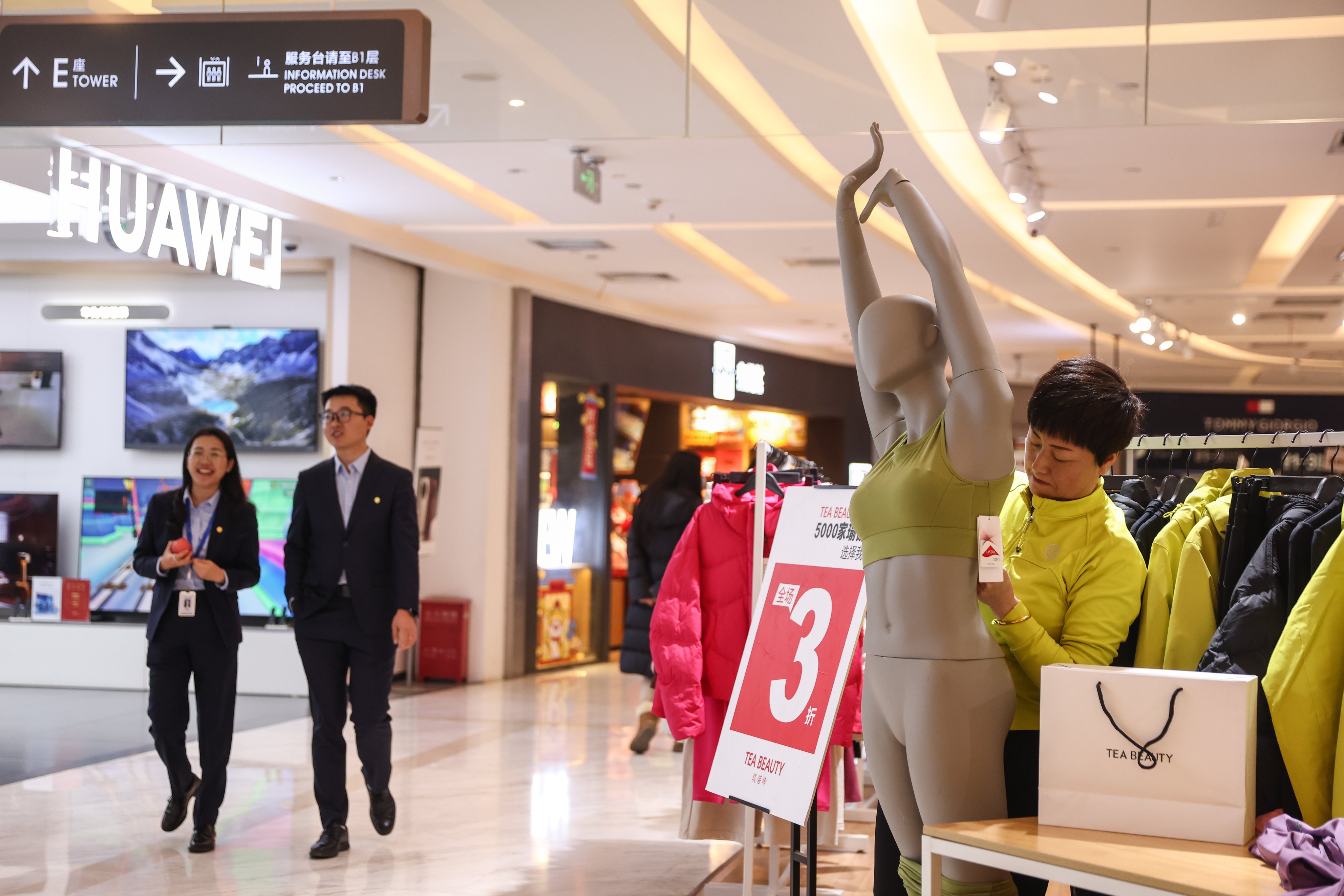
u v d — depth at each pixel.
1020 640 2.15
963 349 2.03
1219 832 1.80
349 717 6.12
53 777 5.55
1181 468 16.39
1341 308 10.75
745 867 3.57
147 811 4.93
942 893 2.10
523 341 9.75
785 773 2.80
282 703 7.87
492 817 4.98
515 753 6.41
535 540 9.91
